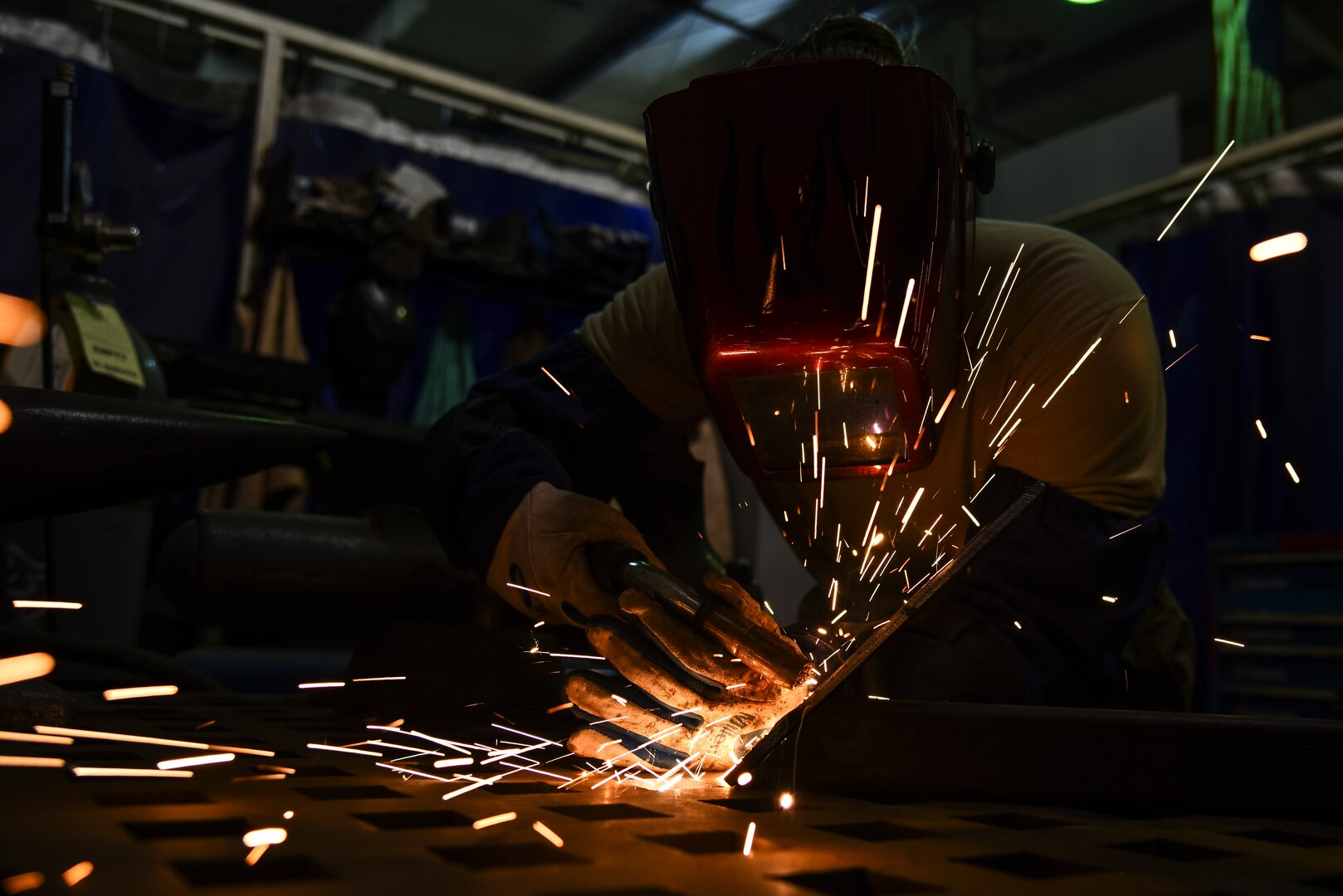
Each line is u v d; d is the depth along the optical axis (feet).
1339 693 2.48
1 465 2.68
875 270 2.47
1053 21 19.21
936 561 3.82
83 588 6.18
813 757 2.48
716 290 2.53
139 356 6.09
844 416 2.71
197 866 1.43
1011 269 3.96
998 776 2.38
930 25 18.35
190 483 3.08
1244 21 13.10
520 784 2.49
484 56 20.61
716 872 1.50
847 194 2.46
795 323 2.49
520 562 3.48
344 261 10.86
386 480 9.62
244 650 7.67
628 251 12.08
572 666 4.74
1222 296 12.84
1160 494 3.97
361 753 2.88
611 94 21.74
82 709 3.85
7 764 2.37
